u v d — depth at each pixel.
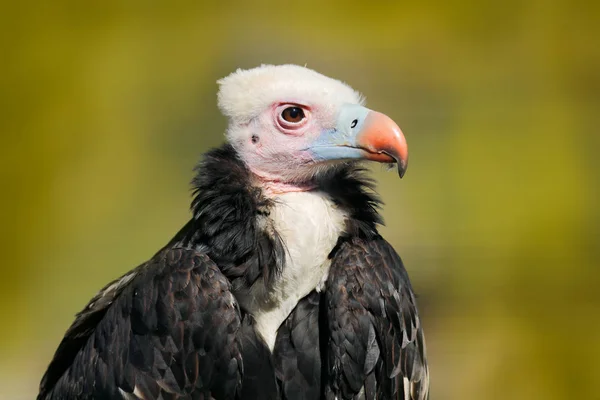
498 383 14.16
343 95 6.95
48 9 18.33
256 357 6.26
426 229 15.92
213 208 6.57
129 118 18.39
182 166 18.03
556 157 16.86
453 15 18.98
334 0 19.36
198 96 18.77
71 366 6.66
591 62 18.30
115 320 6.39
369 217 6.77
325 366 6.44
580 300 15.20
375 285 6.43
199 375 6.17
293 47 19.12
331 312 6.36
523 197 16.27
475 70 18.59
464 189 16.47
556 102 17.86
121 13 18.91
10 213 17.03
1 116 17.72
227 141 7.01
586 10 18.31
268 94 6.86
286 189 6.88
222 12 19.36
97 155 17.98
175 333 6.16
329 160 6.82
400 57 18.91
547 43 18.56
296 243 6.52
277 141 6.86
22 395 14.37
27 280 16.41
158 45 18.98
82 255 16.77
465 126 17.45
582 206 16.22
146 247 16.91
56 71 18.20
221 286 6.24
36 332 15.66
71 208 17.41
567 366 14.57
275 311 6.54
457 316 15.02
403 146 6.65
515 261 15.59
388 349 6.44
